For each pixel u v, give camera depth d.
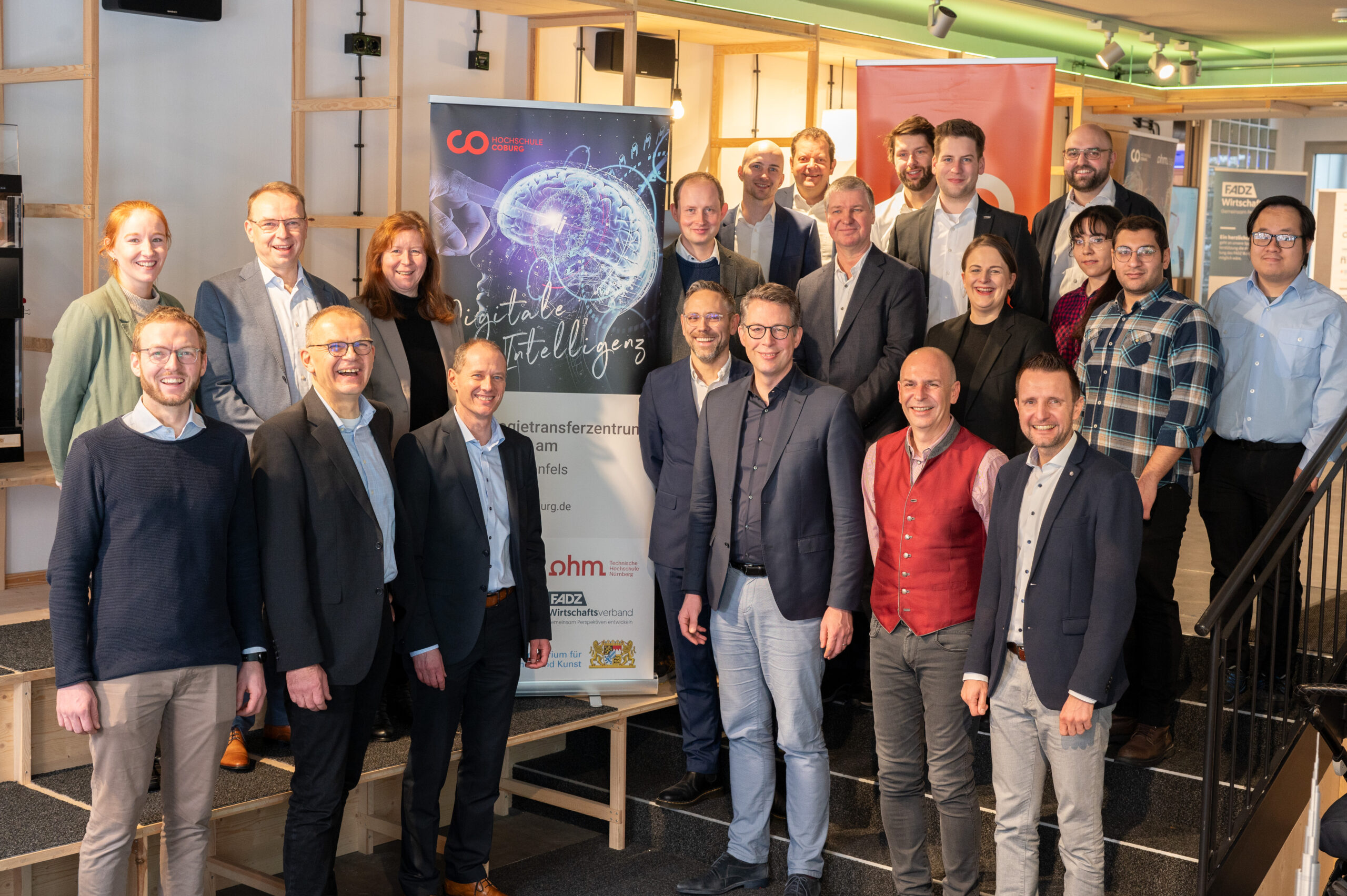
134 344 2.81
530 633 3.69
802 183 5.20
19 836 3.10
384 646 3.29
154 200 4.82
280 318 3.68
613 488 4.27
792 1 7.06
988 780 4.13
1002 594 3.18
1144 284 3.64
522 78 6.09
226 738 2.99
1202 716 3.98
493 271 4.19
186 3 4.72
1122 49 8.44
